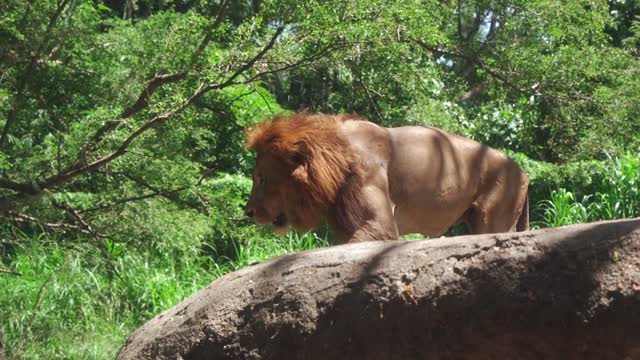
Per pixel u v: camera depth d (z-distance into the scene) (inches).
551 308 132.9
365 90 452.8
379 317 150.2
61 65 355.9
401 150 295.6
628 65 478.3
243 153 563.2
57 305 441.4
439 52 469.1
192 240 394.6
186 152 404.8
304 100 631.8
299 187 279.7
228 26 388.5
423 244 153.2
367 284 153.6
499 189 317.7
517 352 137.1
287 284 165.5
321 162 278.5
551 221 544.7
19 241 469.7
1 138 353.7
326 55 385.4
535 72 464.4
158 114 367.2
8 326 416.2
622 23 791.7
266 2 374.9
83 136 365.7
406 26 380.5
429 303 144.9
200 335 173.5
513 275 137.6
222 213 396.5
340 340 154.8
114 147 366.6
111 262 406.3
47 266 470.9
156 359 178.5
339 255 163.0
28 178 348.8
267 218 286.2
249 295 170.6
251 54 375.9
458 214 313.0
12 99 330.0
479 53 470.6
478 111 692.7
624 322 126.2
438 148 303.3
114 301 445.1
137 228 376.5
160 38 390.3
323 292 159.5
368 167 283.7
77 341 411.8
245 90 544.7
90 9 442.6
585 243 133.5
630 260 128.5
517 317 135.9
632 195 547.2
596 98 462.6
